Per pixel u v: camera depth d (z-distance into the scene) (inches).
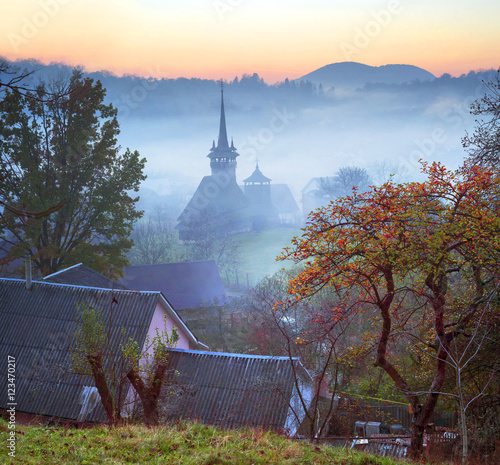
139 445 411.2
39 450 393.4
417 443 638.5
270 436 480.4
